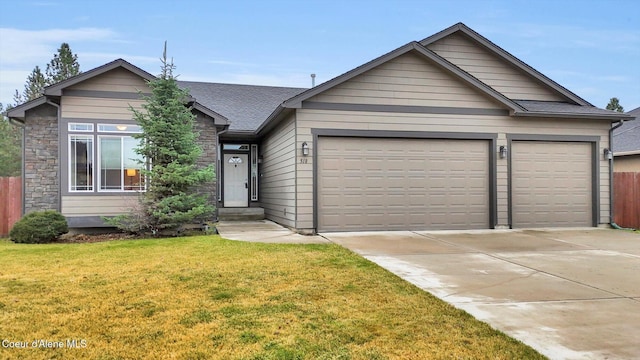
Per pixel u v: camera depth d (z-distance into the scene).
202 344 3.56
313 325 3.97
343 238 9.17
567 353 3.36
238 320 4.11
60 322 4.05
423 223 10.59
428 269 6.25
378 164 10.41
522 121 11.10
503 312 4.34
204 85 17.44
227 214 13.79
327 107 10.10
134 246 8.07
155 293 4.98
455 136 10.72
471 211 10.84
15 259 6.92
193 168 10.37
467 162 10.87
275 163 12.56
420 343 3.57
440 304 4.58
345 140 10.27
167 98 9.70
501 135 10.97
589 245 8.52
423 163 10.63
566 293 5.05
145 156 9.87
